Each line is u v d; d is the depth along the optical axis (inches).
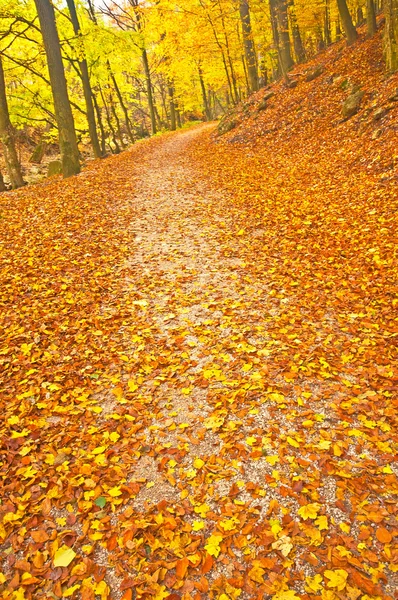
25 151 1139.3
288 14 796.6
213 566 102.7
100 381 178.4
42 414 159.6
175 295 249.0
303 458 131.7
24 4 628.1
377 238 282.8
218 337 202.1
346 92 593.3
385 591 94.1
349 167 432.8
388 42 519.5
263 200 413.1
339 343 187.9
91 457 137.7
